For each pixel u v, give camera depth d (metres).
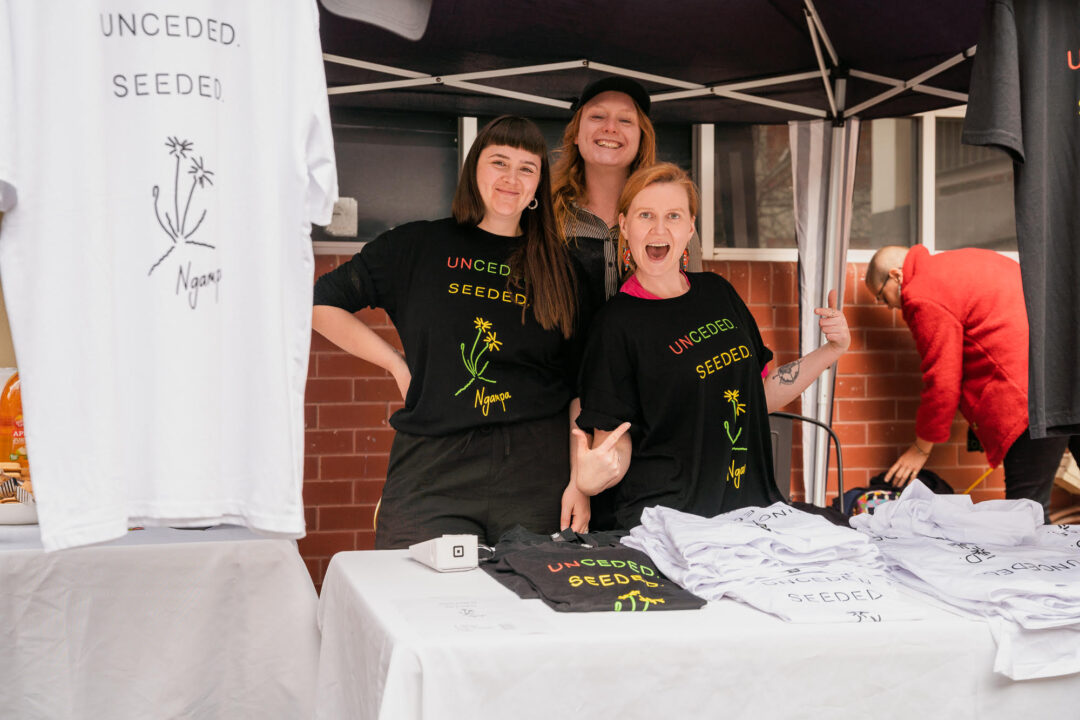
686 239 2.27
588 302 2.51
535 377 2.38
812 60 3.41
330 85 3.36
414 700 1.25
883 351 4.57
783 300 4.51
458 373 2.33
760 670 1.34
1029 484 4.05
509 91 3.45
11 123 1.42
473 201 2.43
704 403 2.20
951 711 1.41
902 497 1.93
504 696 1.27
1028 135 1.91
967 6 2.90
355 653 1.56
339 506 4.19
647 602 1.47
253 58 1.56
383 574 1.74
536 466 2.35
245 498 1.55
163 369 1.53
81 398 1.46
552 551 1.75
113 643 1.81
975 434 4.29
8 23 1.43
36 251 1.45
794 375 2.52
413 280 2.42
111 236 1.51
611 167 2.87
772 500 2.32
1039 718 1.44
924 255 4.23
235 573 1.86
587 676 1.29
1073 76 1.93
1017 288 4.08
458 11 3.01
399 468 2.40
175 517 1.52
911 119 4.63
